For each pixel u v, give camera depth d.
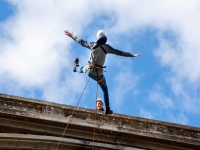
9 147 20.38
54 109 21.73
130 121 22.42
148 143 22.19
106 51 18.16
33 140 20.66
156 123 22.72
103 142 21.73
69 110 21.91
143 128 22.44
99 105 22.84
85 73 18.52
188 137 22.86
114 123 22.14
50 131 21.34
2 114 20.80
